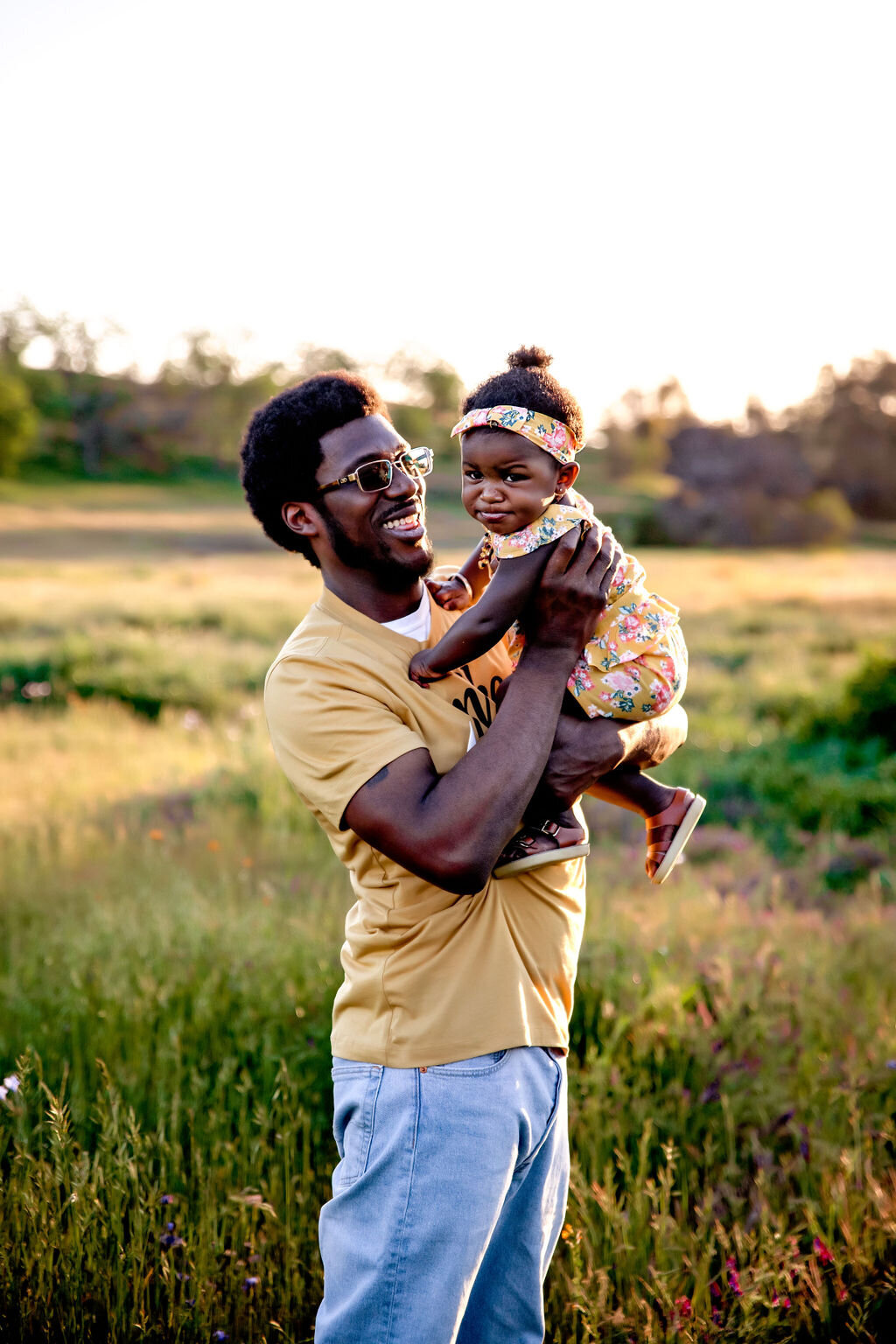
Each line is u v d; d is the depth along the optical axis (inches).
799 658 624.7
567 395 82.1
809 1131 120.2
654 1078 133.3
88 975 156.2
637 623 83.0
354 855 75.4
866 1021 149.2
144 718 446.3
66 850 231.3
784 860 266.4
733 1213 107.2
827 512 3292.3
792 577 1646.2
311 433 78.6
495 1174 71.9
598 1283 96.1
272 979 152.1
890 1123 121.3
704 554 2827.3
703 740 397.4
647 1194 104.7
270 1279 99.1
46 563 1785.2
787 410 4864.7
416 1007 73.1
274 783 293.0
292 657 78.1
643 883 228.2
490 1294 80.5
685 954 172.2
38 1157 111.3
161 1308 97.3
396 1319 71.6
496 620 75.6
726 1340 91.2
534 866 75.7
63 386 4805.6
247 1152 115.3
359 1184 73.5
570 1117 119.6
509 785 69.7
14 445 3892.7
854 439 4411.9
